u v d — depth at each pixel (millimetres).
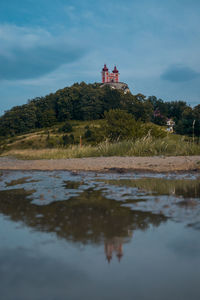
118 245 1574
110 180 4691
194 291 1090
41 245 1604
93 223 2035
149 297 1048
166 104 142750
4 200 3020
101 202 2812
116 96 113500
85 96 115000
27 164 8445
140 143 10828
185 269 1272
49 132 97125
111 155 11031
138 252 1473
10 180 5000
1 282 1180
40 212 2420
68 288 1119
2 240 1697
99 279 1188
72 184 4258
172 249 1496
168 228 1864
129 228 1890
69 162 8289
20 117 113000
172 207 2496
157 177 4992
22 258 1427
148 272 1252
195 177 4879
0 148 85125
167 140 10953
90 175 5543
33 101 129000
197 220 2037
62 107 118750
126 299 1038
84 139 81375
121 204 2688
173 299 1031
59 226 1976
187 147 9734
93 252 1487
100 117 113812
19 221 2133
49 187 3971
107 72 161375
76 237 1729
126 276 1222
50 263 1355
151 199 2908
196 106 91438
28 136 95062
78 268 1306
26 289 1119
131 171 6031
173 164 6711
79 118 117438
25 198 3123
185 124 89000
